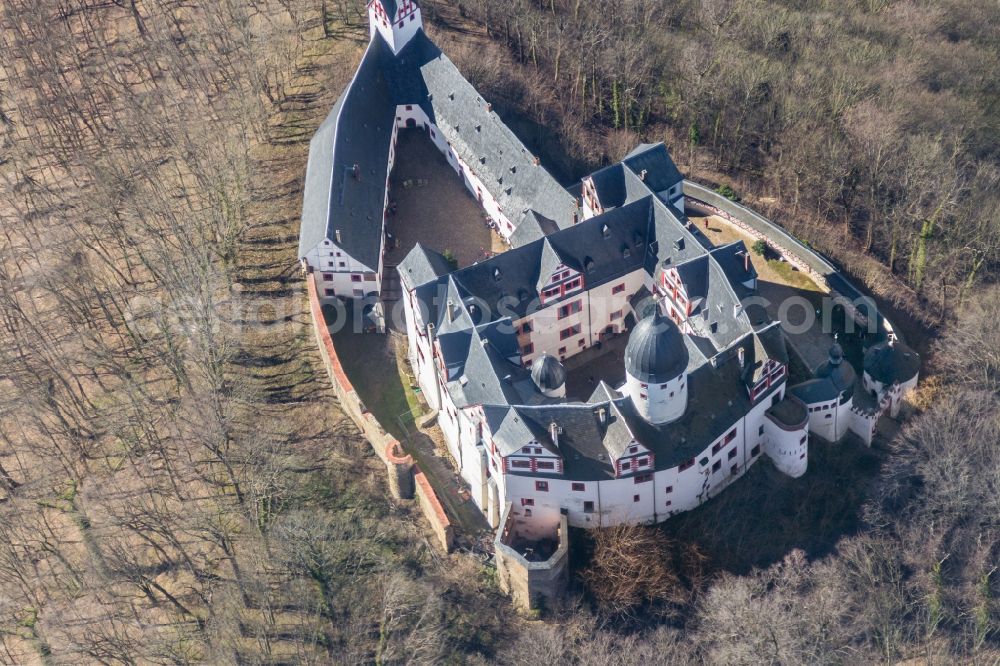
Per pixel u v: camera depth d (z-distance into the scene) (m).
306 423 178.62
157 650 154.50
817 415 172.12
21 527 170.50
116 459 177.62
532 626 156.88
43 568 166.38
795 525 165.88
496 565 161.75
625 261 182.38
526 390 165.25
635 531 162.50
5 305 191.38
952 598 156.00
